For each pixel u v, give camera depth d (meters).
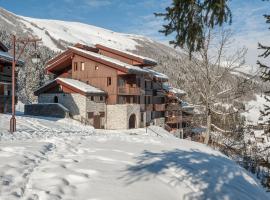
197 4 7.08
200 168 11.87
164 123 54.94
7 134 19.42
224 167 12.80
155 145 16.80
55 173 9.37
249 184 11.48
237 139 24.53
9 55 35.25
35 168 9.86
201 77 23.70
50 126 31.39
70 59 48.91
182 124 52.25
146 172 10.40
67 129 31.61
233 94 23.05
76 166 10.45
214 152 16.94
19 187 7.93
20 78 79.19
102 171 10.09
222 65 23.55
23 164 10.12
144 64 49.00
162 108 53.31
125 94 45.94
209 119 23.66
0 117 30.00
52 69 50.22
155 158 12.61
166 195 8.65
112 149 14.30
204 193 9.40
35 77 78.00
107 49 49.97
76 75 48.03
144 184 9.19
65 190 8.09
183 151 15.23
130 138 19.88
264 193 11.27
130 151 13.98
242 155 22.95
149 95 52.16
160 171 10.71
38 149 12.77
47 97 45.19
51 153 12.60
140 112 48.50
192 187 9.73
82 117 42.31
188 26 7.34
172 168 11.30
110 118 45.50
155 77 48.91
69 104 43.34
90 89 43.47
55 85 44.31
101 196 7.89
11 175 8.79
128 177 9.68
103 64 46.00
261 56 7.62
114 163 11.34
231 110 24.25
